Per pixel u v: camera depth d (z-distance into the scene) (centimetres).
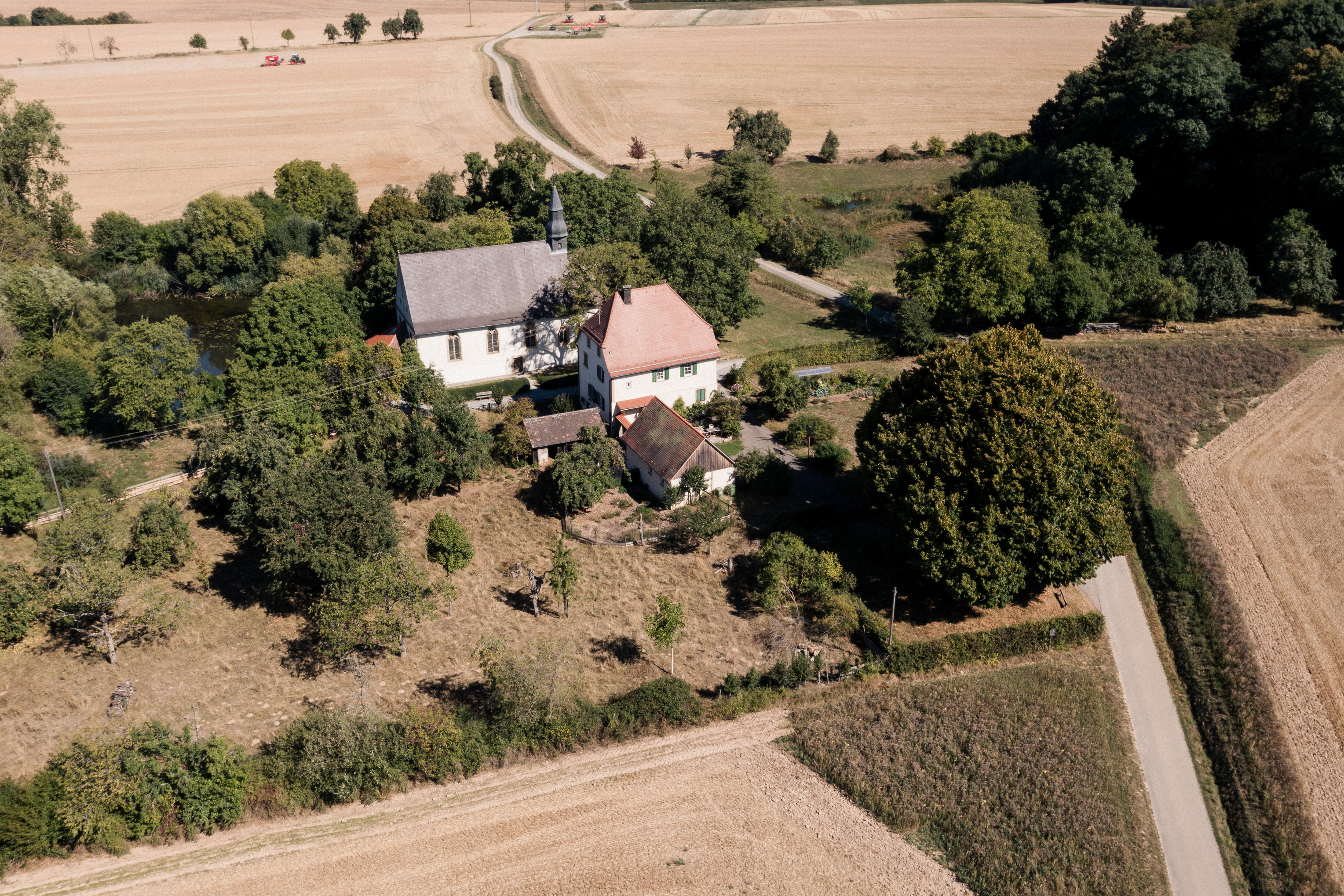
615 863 4978
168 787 5150
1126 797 5384
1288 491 7750
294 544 6297
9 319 9112
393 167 16450
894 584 6988
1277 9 13062
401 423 7719
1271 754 5547
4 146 11975
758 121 16512
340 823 5259
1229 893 4884
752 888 4850
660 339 8512
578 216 11006
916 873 4950
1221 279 10350
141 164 16150
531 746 5700
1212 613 6581
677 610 6147
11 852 4950
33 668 6122
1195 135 11662
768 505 7812
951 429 6444
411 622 6475
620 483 8150
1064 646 6525
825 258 12400
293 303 8762
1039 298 10262
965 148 16925
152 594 6594
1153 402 8994
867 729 5816
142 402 8275
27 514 7156
